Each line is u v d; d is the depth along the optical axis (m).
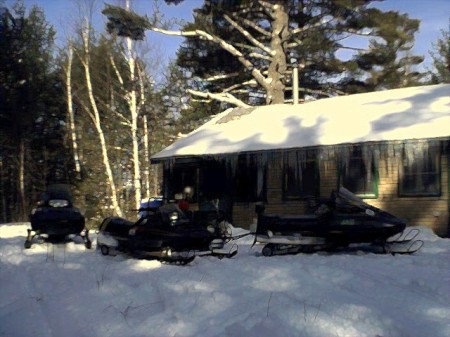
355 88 28.52
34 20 34.50
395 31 24.31
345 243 9.47
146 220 9.47
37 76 32.66
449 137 12.14
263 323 4.82
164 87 34.03
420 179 13.52
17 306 5.94
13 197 33.31
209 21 26.11
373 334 4.61
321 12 25.75
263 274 7.02
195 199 16.98
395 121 14.15
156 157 16.44
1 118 30.77
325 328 4.72
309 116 17.02
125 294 6.22
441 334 4.60
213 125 18.97
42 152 32.88
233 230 14.09
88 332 4.97
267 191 15.71
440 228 13.17
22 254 10.09
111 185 28.53
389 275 7.00
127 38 28.45
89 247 11.21
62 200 11.59
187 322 5.05
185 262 8.70
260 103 31.89
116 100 33.56
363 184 14.27
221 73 29.64
